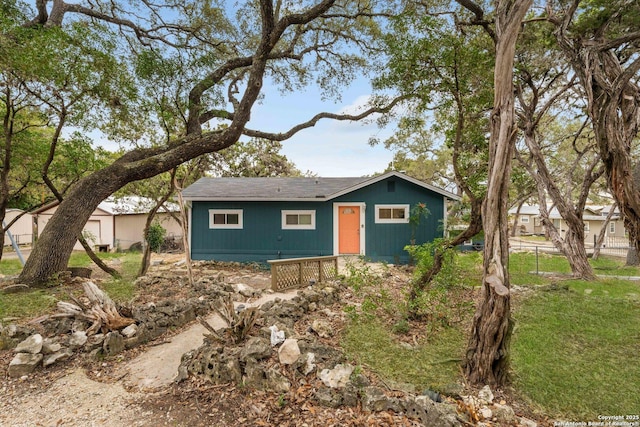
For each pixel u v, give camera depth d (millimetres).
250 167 23344
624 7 5211
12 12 7371
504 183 3602
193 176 18766
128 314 4668
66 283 6648
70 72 6367
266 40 8500
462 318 5219
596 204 31875
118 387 3346
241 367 3318
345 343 4340
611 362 4062
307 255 11617
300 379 3193
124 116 7484
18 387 3307
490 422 2783
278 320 4691
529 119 10258
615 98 4664
